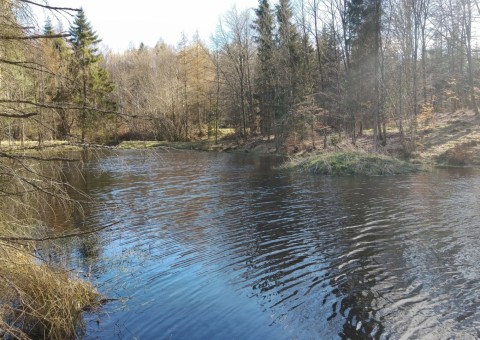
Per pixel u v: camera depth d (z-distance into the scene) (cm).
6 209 655
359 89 3300
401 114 3164
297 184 2039
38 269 674
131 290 770
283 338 602
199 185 2038
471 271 827
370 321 644
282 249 1002
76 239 1074
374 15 3078
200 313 680
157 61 6181
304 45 4025
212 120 5450
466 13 3578
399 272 835
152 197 1711
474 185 1859
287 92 3806
